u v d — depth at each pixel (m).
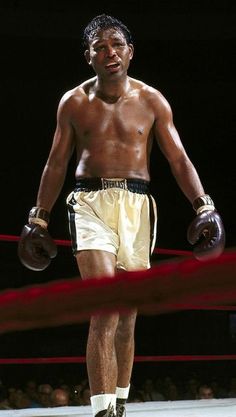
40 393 6.89
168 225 10.71
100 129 2.98
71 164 10.49
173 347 9.98
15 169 10.64
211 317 9.98
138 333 10.06
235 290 1.12
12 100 10.62
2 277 10.16
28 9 10.04
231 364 10.02
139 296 1.19
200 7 10.38
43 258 3.00
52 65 10.62
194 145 10.98
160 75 10.88
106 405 2.67
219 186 10.92
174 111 10.94
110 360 2.72
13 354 9.63
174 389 7.95
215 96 10.96
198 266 1.13
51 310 1.28
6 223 10.52
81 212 2.92
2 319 1.33
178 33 10.44
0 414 3.97
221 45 10.72
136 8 10.35
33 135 10.72
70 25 10.16
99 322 2.73
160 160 10.84
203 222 2.89
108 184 2.94
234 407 4.22
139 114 3.02
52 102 10.73
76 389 6.79
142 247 2.96
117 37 2.97
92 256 2.82
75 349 9.84
